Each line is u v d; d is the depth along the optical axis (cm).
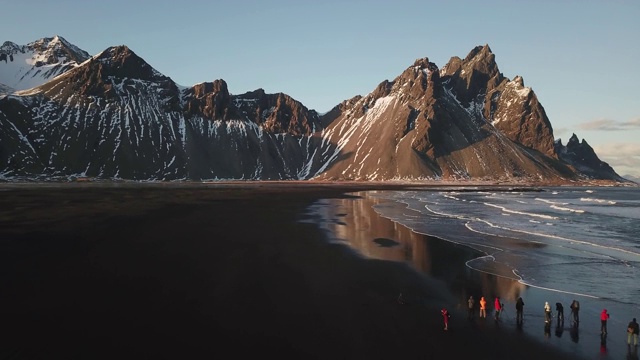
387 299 2523
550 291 2722
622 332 2081
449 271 3184
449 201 9912
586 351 1872
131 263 3222
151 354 1741
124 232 4597
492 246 4162
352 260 3509
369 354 1803
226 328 2036
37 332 1927
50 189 12012
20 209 6569
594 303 2508
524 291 2720
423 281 2905
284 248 3947
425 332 2047
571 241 4456
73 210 6581
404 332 2042
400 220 6119
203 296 2495
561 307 2184
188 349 1798
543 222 6019
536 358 1802
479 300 2534
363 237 4622
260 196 10856
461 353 1833
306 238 4497
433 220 6150
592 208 8638
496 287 2797
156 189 13275
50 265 3098
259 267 3216
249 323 2106
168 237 4366
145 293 2519
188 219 5856
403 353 1820
